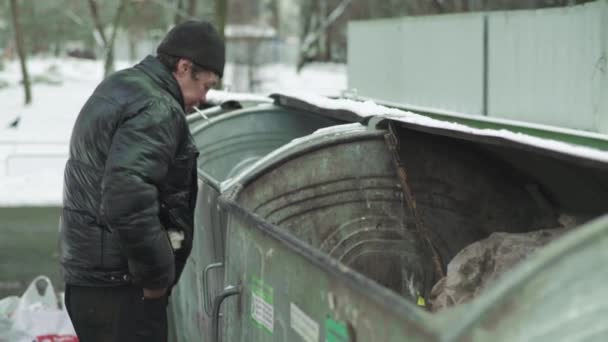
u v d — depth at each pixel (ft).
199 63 10.83
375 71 50.24
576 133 14.64
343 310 7.19
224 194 10.76
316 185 11.94
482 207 12.50
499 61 34.42
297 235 11.83
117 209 9.92
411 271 12.32
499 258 10.64
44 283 22.03
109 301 10.71
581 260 5.36
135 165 9.94
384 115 12.36
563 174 11.11
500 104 34.47
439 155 12.53
